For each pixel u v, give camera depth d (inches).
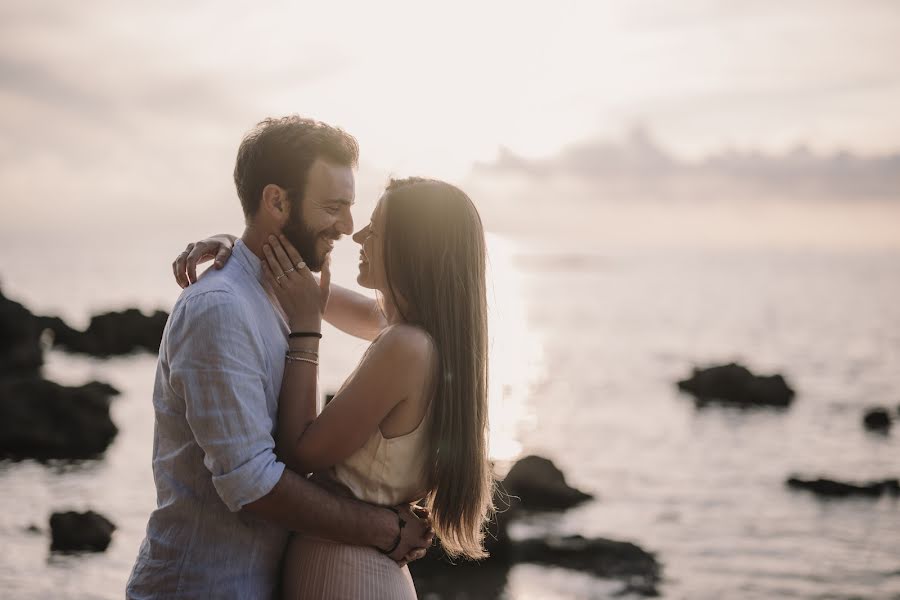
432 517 114.0
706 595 368.5
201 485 105.2
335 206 110.1
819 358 1702.8
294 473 103.3
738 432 868.0
